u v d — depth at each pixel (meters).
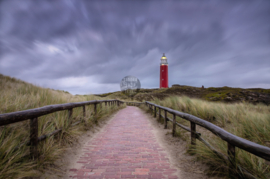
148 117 8.29
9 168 1.79
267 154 1.42
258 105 7.92
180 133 4.19
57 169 2.33
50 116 3.39
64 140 3.18
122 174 2.33
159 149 3.41
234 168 1.93
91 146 3.54
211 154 2.33
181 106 7.63
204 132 4.39
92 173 2.34
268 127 3.48
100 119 6.43
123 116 8.66
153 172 2.39
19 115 1.91
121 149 3.39
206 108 6.12
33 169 2.09
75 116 4.46
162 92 40.25
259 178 1.74
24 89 6.86
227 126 4.72
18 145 2.04
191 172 2.33
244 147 1.69
